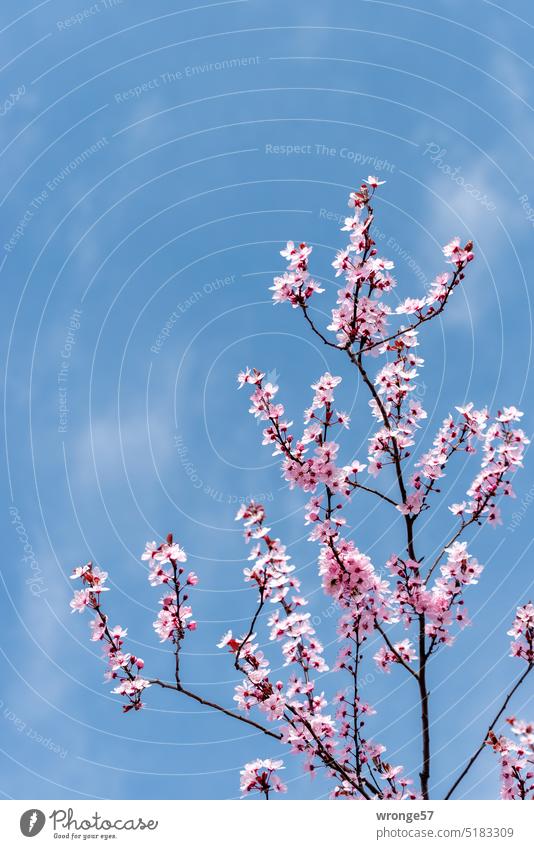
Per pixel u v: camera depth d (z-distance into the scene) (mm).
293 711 6602
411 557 6938
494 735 6383
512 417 6930
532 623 6664
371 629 6711
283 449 6758
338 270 6809
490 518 6844
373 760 6898
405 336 7125
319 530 6570
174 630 6449
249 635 6457
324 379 6781
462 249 6785
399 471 6953
